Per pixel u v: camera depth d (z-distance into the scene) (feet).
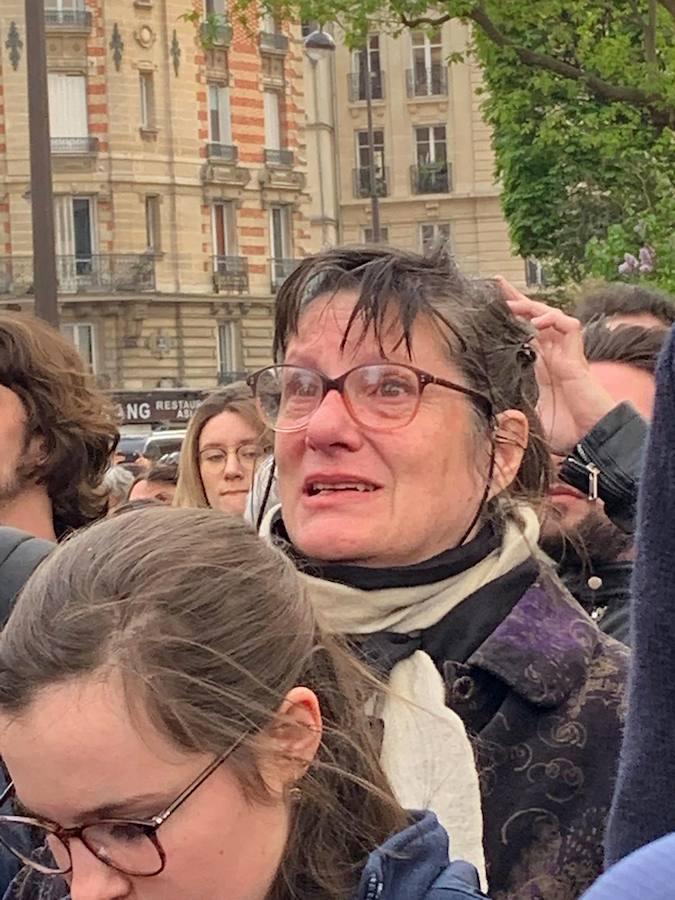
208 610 5.03
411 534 7.18
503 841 6.93
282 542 7.70
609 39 39.83
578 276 48.52
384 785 5.55
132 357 115.75
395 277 7.36
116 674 4.81
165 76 115.85
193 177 117.80
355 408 7.23
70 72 112.37
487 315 7.52
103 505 10.09
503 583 7.37
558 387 9.53
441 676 7.16
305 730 5.18
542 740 7.06
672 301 12.04
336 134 148.15
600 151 45.09
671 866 2.85
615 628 9.42
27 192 111.34
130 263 114.42
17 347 9.52
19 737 4.86
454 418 7.28
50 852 5.70
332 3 41.57
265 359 124.47
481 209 144.97
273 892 5.22
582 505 9.64
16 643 4.95
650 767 4.97
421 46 145.79
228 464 15.24
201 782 4.87
